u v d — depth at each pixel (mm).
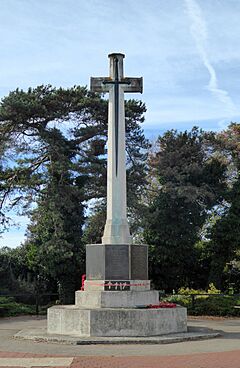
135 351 13469
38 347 14234
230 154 41156
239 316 25391
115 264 17547
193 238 35531
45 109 31781
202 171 36531
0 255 35875
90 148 33969
